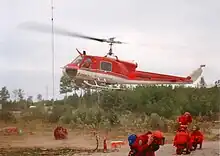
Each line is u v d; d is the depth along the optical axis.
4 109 57.84
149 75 42.84
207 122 46.06
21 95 92.00
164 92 51.00
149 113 46.62
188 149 20.70
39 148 26.38
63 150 25.00
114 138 33.50
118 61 41.59
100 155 21.66
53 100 54.41
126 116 43.94
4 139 32.81
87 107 48.53
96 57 40.91
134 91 50.12
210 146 25.11
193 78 45.03
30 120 48.84
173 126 40.41
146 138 12.69
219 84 55.62
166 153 21.12
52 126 43.47
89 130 39.00
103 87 41.72
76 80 41.09
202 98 51.94
